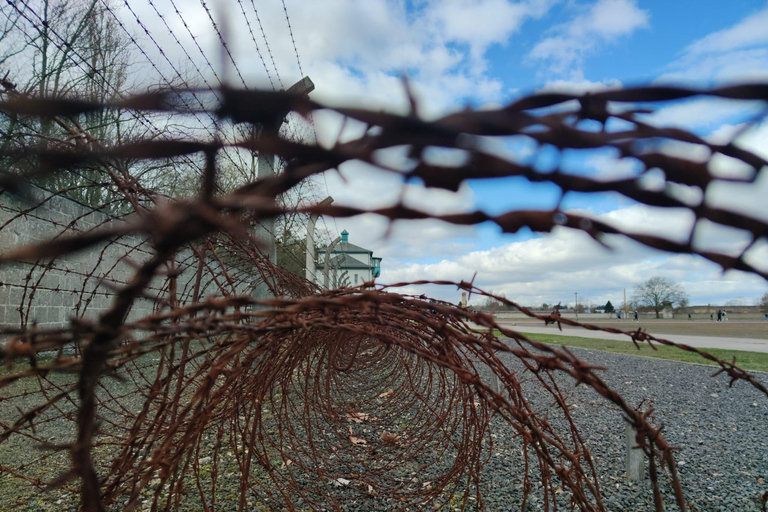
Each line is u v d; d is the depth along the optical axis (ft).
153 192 4.87
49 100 1.44
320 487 11.33
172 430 4.48
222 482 11.38
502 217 1.55
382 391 21.20
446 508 10.22
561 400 5.82
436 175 1.41
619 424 17.26
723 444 15.44
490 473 12.20
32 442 13.74
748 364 34.47
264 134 1.39
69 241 1.48
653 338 3.97
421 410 15.60
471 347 6.37
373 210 1.52
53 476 11.23
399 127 1.38
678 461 13.58
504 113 1.40
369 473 11.59
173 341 3.61
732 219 1.51
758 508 10.44
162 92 1.39
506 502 10.47
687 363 36.01
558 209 1.52
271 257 16.37
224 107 1.35
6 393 18.53
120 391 18.26
